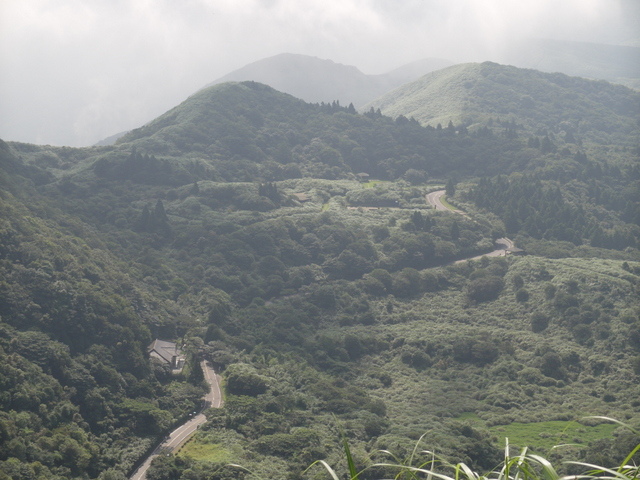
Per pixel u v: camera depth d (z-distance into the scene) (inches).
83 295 4507.9
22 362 3663.9
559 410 4512.8
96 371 4047.7
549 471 547.5
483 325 6023.6
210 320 5629.9
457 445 3563.0
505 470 586.9
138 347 4500.5
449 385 5019.7
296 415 4097.0
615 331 5369.1
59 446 3230.8
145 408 3882.9
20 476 2859.3
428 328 5964.6
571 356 5241.1
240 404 4092.0
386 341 5792.3
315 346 5526.6
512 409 4542.3
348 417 4180.6
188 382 4552.2
